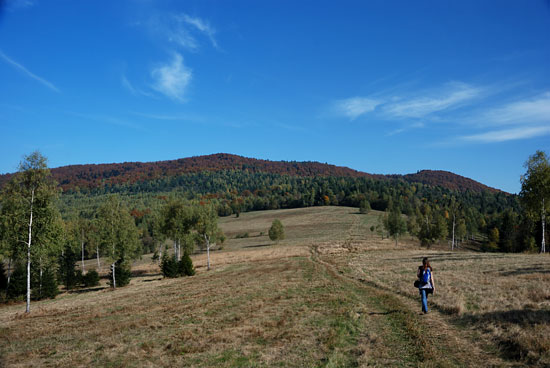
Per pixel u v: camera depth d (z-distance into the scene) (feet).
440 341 31.91
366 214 552.41
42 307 96.17
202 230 177.58
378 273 94.27
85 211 554.05
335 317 45.37
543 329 30.40
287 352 31.81
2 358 39.29
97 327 53.42
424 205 572.10
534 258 104.63
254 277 112.47
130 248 143.02
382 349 30.42
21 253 87.97
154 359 33.30
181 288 101.96
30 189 89.04
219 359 31.30
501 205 624.59
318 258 179.11
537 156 145.28
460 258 119.85
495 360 26.09
